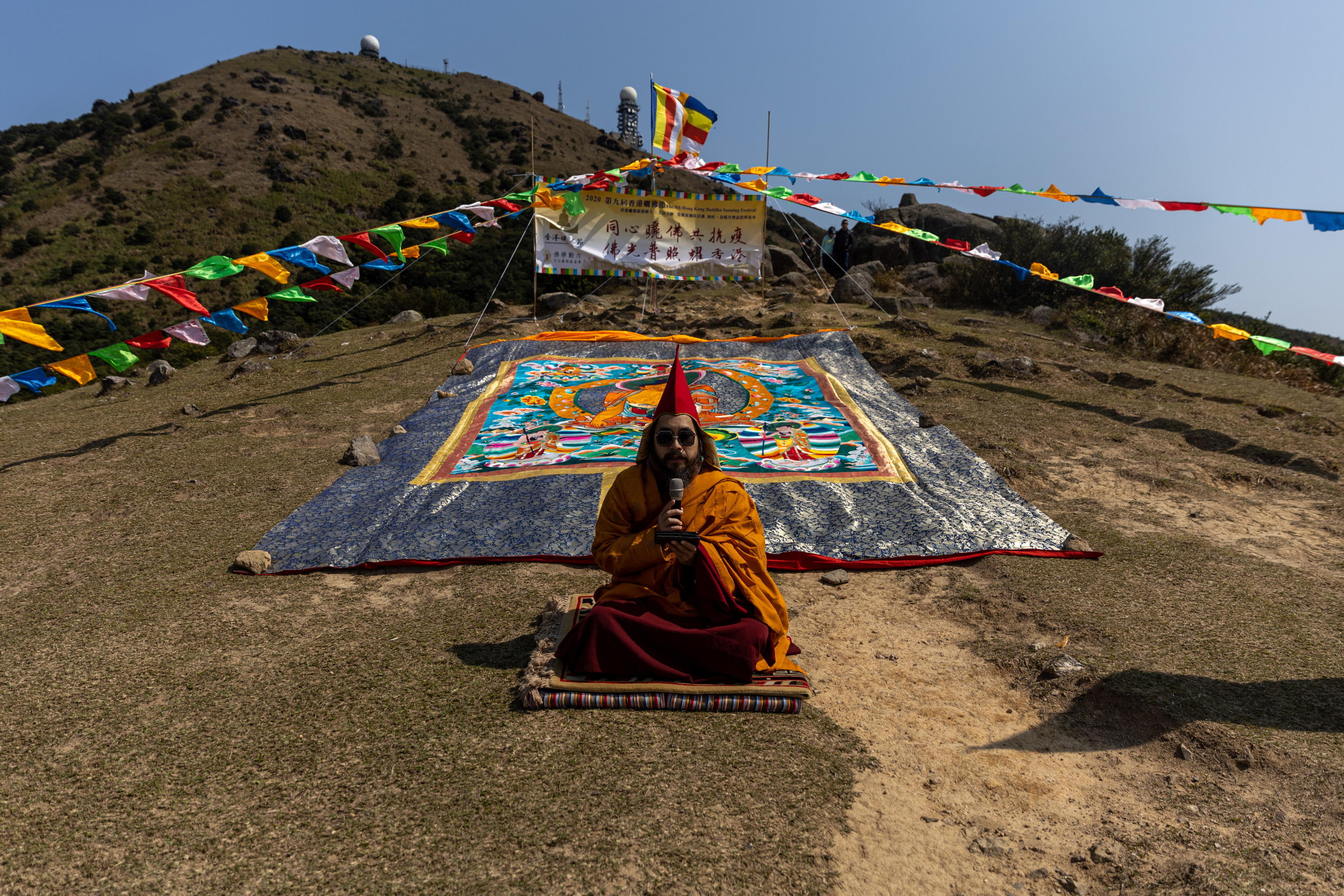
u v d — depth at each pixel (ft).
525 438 24.73
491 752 10.19
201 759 10.16
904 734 11.02
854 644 13.94
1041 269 30.50
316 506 20.25
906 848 8.61
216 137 276.82
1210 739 10.35
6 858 8.34
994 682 12.53
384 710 11.31
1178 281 57.82
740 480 21.34
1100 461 23.99
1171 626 13.88
